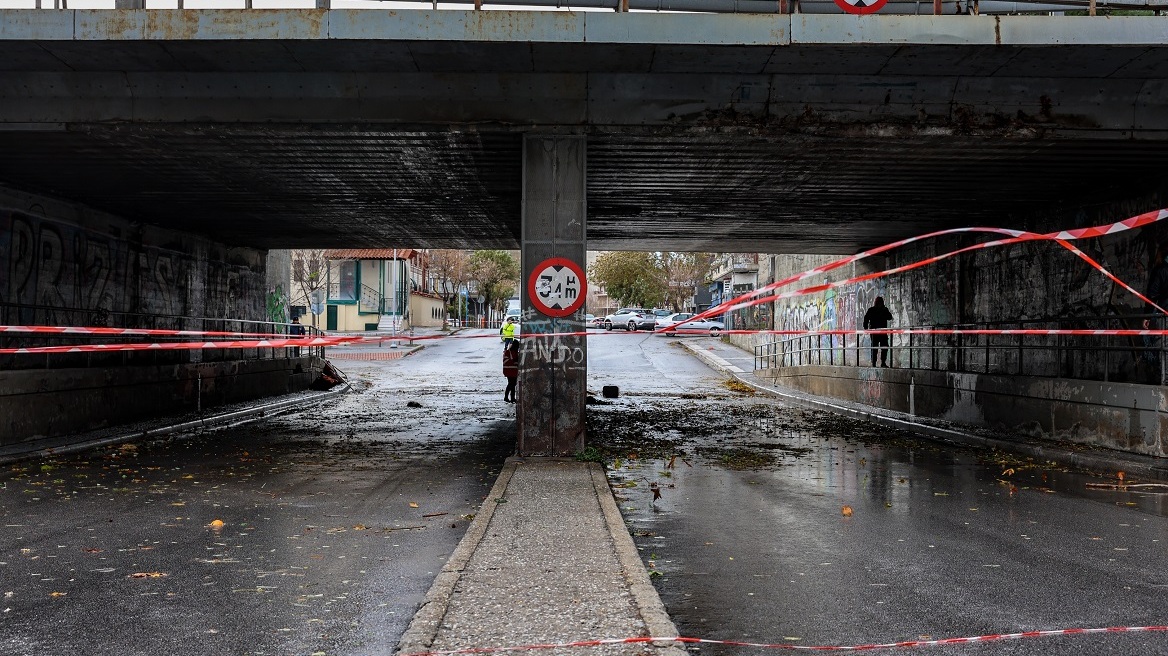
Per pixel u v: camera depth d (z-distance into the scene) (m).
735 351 43.84
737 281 55.16
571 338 11.96
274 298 29.98
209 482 10.42
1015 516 8.46
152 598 5.60
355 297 66.31
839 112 11.83
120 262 17.70
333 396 24.98
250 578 6.09
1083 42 10.30
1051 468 11.95
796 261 33.81
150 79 11.33
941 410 18.06
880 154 12.95
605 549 6.46
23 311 14.47
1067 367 15.97
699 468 11.75
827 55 10.72
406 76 11.39
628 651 4.31
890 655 4.57
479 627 4.66
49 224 15.34
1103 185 14.88
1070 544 7.23
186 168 13.92
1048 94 11.61
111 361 17.08
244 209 17.92
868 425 18.20
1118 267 14.56
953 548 7.08
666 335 57.47
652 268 74.81
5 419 12.97
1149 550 7.02
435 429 16.64
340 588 5.84
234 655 4.55
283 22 10.12
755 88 11.59
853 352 27.09
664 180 15.31
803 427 17.61
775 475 11.16
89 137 11.94
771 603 5.53
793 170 14.24
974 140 12.02
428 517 8.30
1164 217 12.48
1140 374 13.78
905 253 23.69
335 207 18.12
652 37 10.33
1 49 10.40
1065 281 16.09
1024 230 17.83
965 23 10.31
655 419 18.84
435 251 78.12
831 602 5.55
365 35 10.16
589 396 22.81
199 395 18.06
